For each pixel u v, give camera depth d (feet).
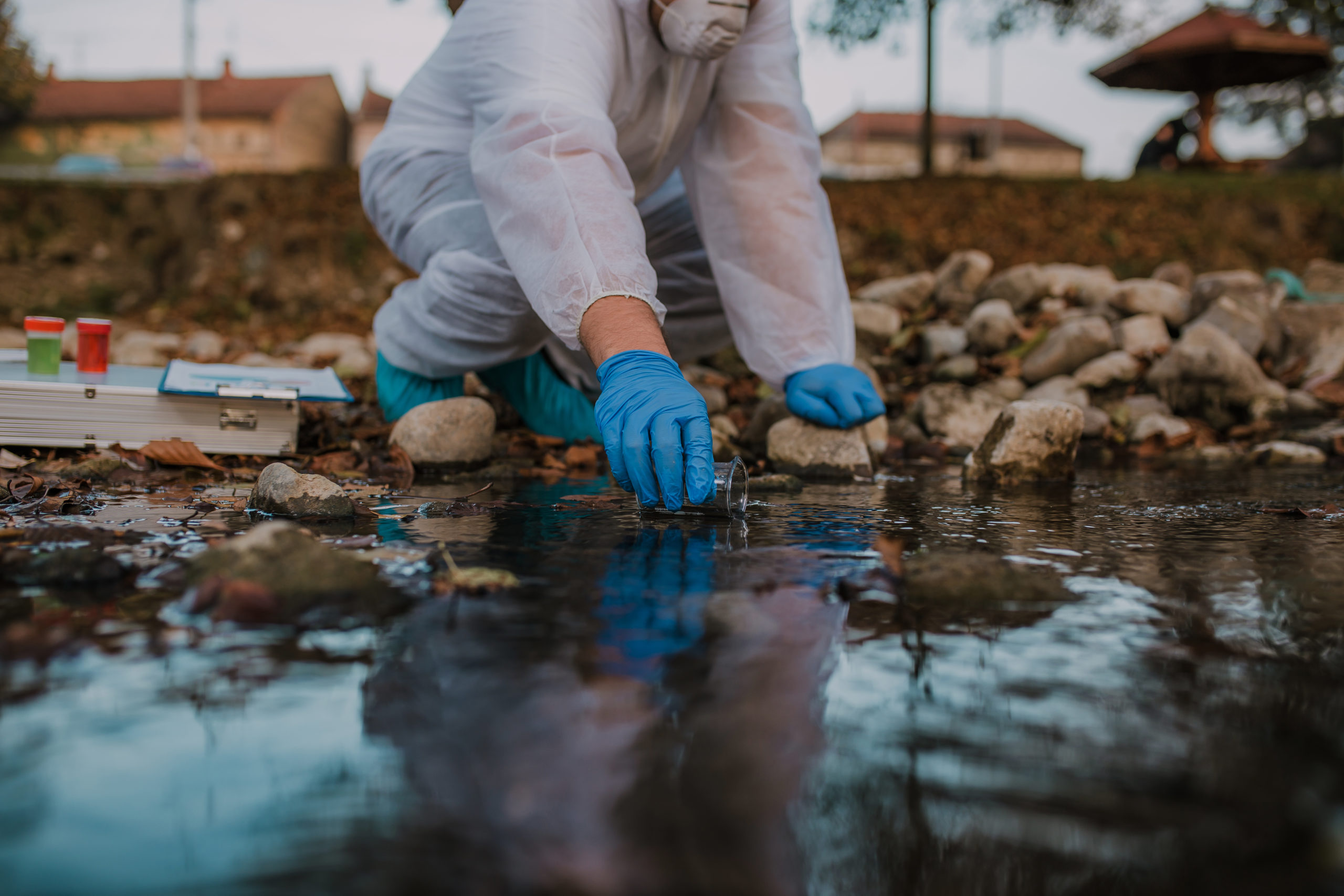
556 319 6.77
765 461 9.50
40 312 29.25
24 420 7.50
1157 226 26.71
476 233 8.91
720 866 2.02
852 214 26.48
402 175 9.54
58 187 30.35
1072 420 8.36
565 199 6.82
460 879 1.96
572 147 7.06
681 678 3.05
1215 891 1.95
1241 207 27.17
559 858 2.03
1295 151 81.05
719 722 2.71
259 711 2.76
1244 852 2.09
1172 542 5.43
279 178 29.40
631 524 5.80
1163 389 12.69
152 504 6.15
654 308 6.77
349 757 2.47
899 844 2.11
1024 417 8.33
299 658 3.18
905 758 2.51
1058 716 2.80
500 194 7.22
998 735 2.66
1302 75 42.11
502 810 2.23
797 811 2.24
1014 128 152.56
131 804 2.24
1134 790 2.35
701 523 5.93
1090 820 2.21
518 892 1.92
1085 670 3.19
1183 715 2.81
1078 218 26.58
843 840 2.12
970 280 16.51
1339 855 2.06
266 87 126.82
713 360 15.28
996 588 4.09
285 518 5.71
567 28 7.61
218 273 28.81
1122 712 2.83
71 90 123.13
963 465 9.09
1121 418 12.36
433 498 6.84
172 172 81.61
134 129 121.08
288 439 8.39
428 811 2.22
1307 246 26.71
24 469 7.16
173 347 17.29
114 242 30.48
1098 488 8.00
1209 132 41.98
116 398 7.75
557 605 3.86
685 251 10.52
